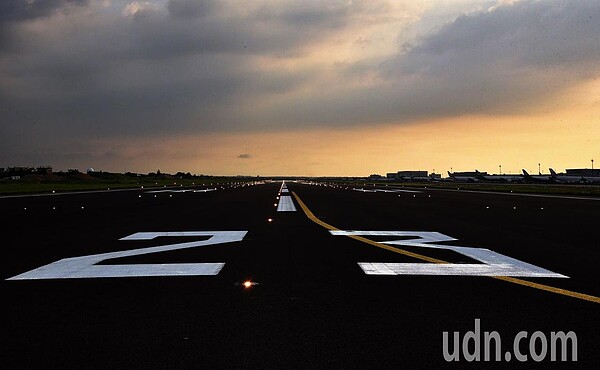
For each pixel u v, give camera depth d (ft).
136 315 20.17
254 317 19.86
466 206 99.40
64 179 448.65
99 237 47.37
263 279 27.53
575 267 31.50
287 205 99.50
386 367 14.70
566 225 60.23
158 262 33.14
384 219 68.03
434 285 26.05
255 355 15.61
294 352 15.89
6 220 65.72
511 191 200.13
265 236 48.03
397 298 23.12
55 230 53.67
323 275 28.73
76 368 14.60
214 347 16.34
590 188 248.93
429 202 114.52
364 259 34.45
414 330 18.24
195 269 30.58
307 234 49.80
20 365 14.83
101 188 222.89
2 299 22.93
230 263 32.76
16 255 36.19
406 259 34.47
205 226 57.88
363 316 20.06
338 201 116.47
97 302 22.33
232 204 103.65
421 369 14.61
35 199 123.54
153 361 15.11
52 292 24.36
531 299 22.99
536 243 43.32
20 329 18.33
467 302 22.40
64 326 18.69
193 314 20.29
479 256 35.86
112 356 15.53
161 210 85.56
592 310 21.04
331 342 16.85
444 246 41.14
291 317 19.89
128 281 26.99
